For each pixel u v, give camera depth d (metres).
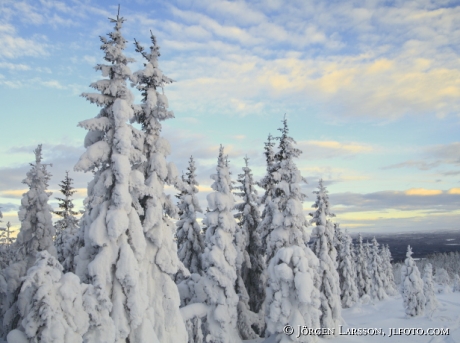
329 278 31.28
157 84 18.80
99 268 13.69
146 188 17.20
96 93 15.45
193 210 30.33
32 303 10.32
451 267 138.38
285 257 22.95
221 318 23.98
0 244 25.95
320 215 33.75
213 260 24.77
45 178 22.72
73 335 10.41
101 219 14.47
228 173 27.44
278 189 27.52
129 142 15.04
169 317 16.55
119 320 13.48
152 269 17.23
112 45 15.50
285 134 27.64
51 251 21.56
